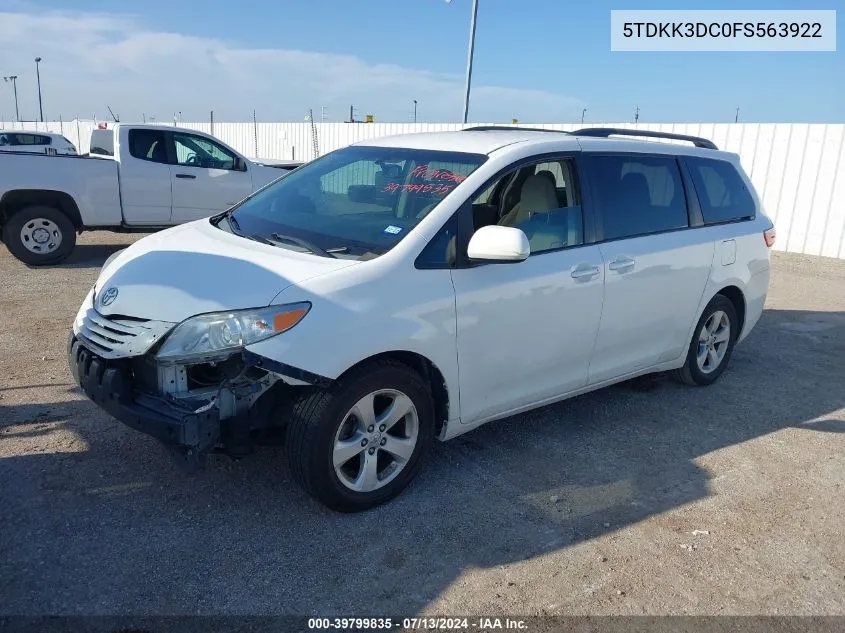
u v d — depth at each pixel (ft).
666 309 16.11
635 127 48.70
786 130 41.27
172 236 13.35
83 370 11.02
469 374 12.37
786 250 42.27
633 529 11.60
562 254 13.66
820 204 40.34
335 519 11.34
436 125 55.98
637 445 14.83
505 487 12.72
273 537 10.78
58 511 11.11
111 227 32.48
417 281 11.49
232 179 34.86
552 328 13.48
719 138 44.52
